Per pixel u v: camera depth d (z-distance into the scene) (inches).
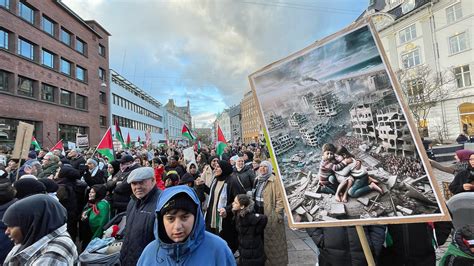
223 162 180.5
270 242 151.2
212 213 175.5
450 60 965.8
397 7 1174.3
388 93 71.9
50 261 70.6
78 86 1136.2
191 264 62.0
